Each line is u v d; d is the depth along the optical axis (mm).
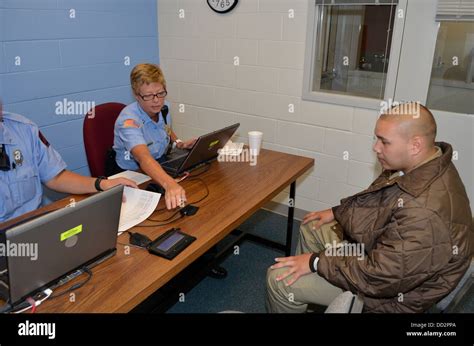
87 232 1120
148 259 1266
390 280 1301
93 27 2760
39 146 1707
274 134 2990
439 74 2297
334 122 2713
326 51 2639
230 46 2961
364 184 2732
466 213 1323
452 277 1328
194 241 1367
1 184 1562
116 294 1099
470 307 1979
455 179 1372
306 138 2863
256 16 2777
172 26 3180
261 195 1751
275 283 1560
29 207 1681
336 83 2680
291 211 2477
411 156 1411
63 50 2613
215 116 3229
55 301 1062
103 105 2316
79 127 2848
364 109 2574
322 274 1453
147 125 2184
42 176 1732
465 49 2186
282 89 2844
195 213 1571
